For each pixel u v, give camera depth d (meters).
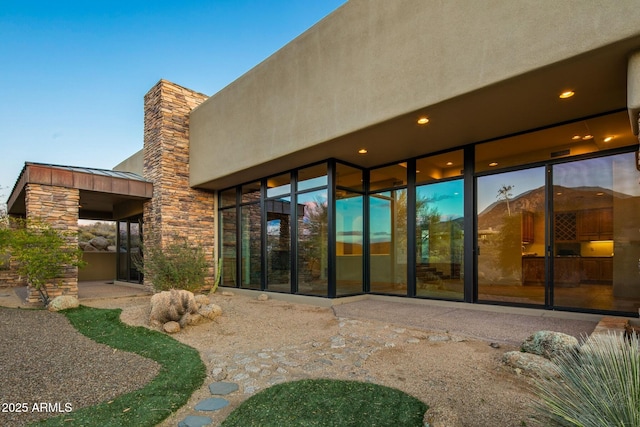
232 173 8.98
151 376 3.64
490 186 6.52
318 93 6.60
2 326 5.66
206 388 3.36
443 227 7.12
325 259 7.73
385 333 5.06
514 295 6.16
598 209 5.44
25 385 3.36
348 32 6.06
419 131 6.00
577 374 2.10
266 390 3.22
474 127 5.83
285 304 7.85
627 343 2.19
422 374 3.50
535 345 3.77
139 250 11.99
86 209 14.35
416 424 2.53
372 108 5.66
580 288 5.54
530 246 6.06
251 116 8.29
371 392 3.10
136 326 5.72
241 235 10.32
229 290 10.29
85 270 15.04
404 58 5.24
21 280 12.41
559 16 3.84
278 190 9.07
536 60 3.99
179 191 10.36
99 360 4.13
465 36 4.59
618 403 1.79
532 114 5.29
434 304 7.04
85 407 2.91
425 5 5.00
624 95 4.65
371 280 8.41
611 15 3.51
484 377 3.36
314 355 4.24
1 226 8.77
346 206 8.12
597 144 5.43
